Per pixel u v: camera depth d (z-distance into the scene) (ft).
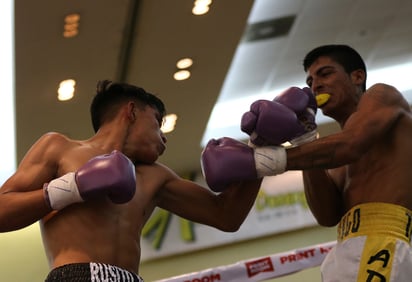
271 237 24.97
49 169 7.13
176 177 8.27
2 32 18.66
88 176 6.51
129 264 6.95
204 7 17.24
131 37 18.15
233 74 22.56
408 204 7.50
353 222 7.54
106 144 7.54
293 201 25.46
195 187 8.26
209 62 19.72
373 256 7.14
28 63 18.16
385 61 24.29
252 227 25.03
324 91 8.23
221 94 23.73
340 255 7.45
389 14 21.04
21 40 17.25
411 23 21.88
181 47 18.93
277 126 7.09
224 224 8.16
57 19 16.75
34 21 16.66
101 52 18.48
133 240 7.13
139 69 19.75
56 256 6.75
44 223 6.99
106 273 6.53
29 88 19.19
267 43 21.07
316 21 20.53
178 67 19.80
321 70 8.35
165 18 17.53
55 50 17.93
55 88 19.45
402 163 7.60
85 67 18.95
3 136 23.32
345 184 8.13
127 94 7.92
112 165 6.57
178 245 24.72
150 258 24.50
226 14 17.69
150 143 7.79
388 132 7.72
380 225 7.32
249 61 21.91
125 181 6.54
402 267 7.06
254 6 18.99
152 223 25.05
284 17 19.90
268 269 13.89
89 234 6.78
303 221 25.12
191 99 21.47
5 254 23.67
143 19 17.46
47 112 20.52
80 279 6.41
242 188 8.15
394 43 23.00
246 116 7.23
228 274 13.71
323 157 7.14
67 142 7.40
